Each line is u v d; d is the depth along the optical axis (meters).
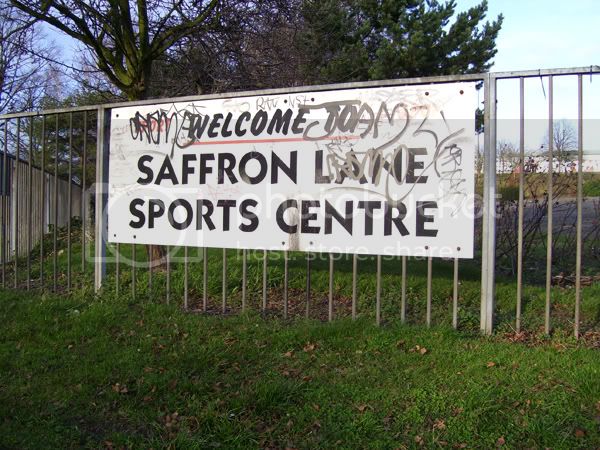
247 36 8.26
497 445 2.90
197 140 5.36
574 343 4.08
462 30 15.08
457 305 4.84
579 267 4.15
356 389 3.51
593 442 2.87
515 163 6.89
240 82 9.01
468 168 4.44
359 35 14.66
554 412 3.12
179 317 4.94
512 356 3.85
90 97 15.52
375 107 4.71
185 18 7.02
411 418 3.18
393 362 3.90
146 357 4.08
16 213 6.46
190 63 8.59
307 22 10.39
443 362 3.84
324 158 4.88
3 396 3.58
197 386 3.57
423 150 4.56
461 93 4.46
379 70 13.74
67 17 6.59
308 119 4.93
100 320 4.86
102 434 3.16
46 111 6.03
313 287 5.95
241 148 5.18
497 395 3.33
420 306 5.22
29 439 3.08
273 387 3.44
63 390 3.64
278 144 5.04
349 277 6.11
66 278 6.66
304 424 3.17
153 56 6.94
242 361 4.01
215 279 5.96
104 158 5.77
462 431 3.02
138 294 5.68
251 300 5.60
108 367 3.94
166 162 5.49
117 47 6.95
